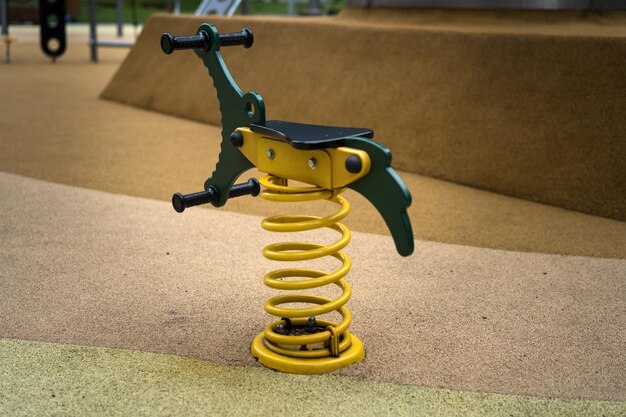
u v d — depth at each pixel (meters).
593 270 3.78
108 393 2.48
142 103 8.38
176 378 2.59
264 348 2.74
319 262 3.79
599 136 4.96
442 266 3.78
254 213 4.62
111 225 4.33
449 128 5.59
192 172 5.59
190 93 7.85
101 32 18.38
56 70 11.34
